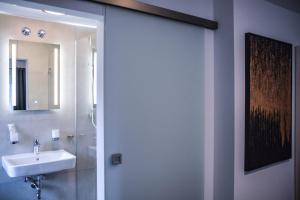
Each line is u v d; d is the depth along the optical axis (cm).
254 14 202
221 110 194
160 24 168
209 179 198
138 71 158
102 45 143
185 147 183
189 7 183
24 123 231
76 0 133
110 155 147
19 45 228
